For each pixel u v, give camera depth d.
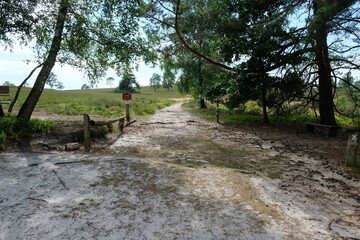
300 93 12.80
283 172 5.13
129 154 6.13
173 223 2.60
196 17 11.16
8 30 7.44
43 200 3.00
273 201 3.43
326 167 5.55
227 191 3.59
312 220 2.97
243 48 11.72
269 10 11.30
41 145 5.95
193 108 29.67
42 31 8.52
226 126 12.89
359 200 3.80
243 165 5.57
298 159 6.26
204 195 3.39
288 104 14.61
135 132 9.84
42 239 2.22
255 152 6.94
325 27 8.29
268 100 14.18
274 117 16.88
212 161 5.77
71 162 4.59
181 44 13.28
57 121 9.74
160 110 25.83
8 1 7.11
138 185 3.65
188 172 4.42
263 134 10.49
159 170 4.42
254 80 12.80
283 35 10.77
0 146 5.28
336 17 8.36
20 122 6.47
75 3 8.27
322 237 2.54
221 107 29.61
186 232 2.43
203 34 11.59
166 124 13.09
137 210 2.86
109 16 9.66
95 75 11.10
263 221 2.72
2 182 3.52
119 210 2.83
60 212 2.72
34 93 7.23
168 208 2.94
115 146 7.05
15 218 2.56
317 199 3.76
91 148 6.47
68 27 8.75
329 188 4.27
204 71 22.95
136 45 10.54
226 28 11.40
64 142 6.70
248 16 11.65
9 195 3.11
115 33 10.12
